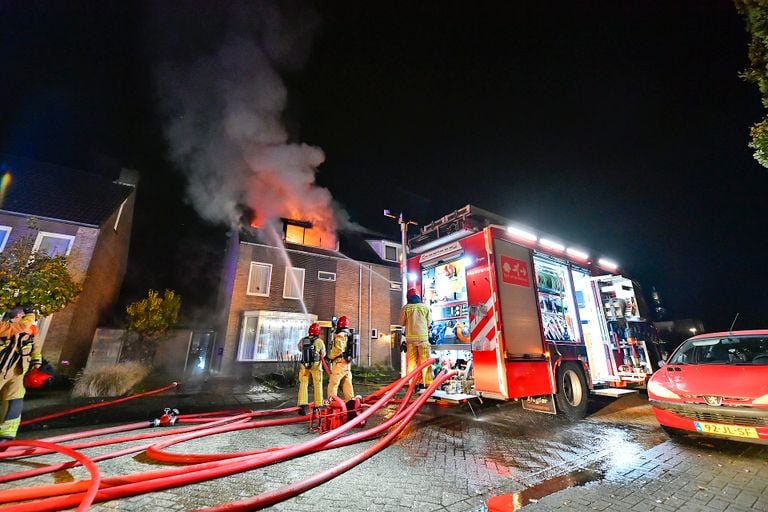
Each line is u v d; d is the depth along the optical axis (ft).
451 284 20.45
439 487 9.27
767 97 13.60
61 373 29.99
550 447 12.98
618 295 24.99
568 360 18.80
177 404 22.02
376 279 57.52
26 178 39.70
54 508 7.37
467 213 19.29
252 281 47.14
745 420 11.73
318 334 18.17
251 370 42.19
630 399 25.08
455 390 17.95
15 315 12.37
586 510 7.93
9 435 11.43
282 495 8.27
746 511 7.99
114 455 11.00
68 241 35.99
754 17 12.98
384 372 48.11
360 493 8.82
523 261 18.38
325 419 15.11
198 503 8.07
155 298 41.68
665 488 9.21
